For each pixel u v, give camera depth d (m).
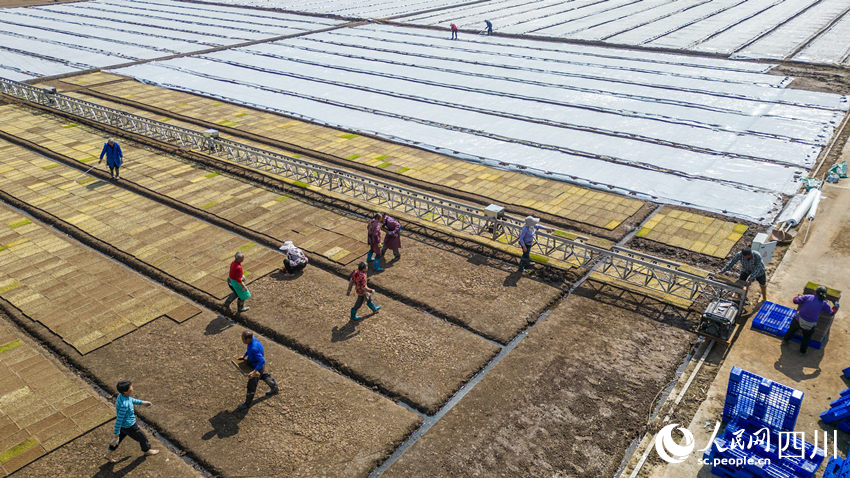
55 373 11.88
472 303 13.77
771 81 30.36
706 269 14.98
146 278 15.22
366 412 10.71
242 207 18.86
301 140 24.84
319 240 16.73
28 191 20.33
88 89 32.59
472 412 10.70
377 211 18.45
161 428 10.48
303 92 31.75
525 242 14.70
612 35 42.62
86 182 21.05
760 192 18.88
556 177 20.69
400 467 9.63
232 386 11.43
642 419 10.42
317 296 14.19
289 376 11.63
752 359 11.66
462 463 9.66
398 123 26.64
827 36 39.50
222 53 40.84
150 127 25.59
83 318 13.52
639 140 23.80
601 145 23.38
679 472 9.37
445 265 15.44
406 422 10.45
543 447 9.92
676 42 39.75
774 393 9.50
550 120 26.41
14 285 14.86
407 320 13.26
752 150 22.25
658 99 28.58
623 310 13.46
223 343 12.66
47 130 26.47
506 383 11.34
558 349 12.23
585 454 9.77
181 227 17.70
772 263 14.91
